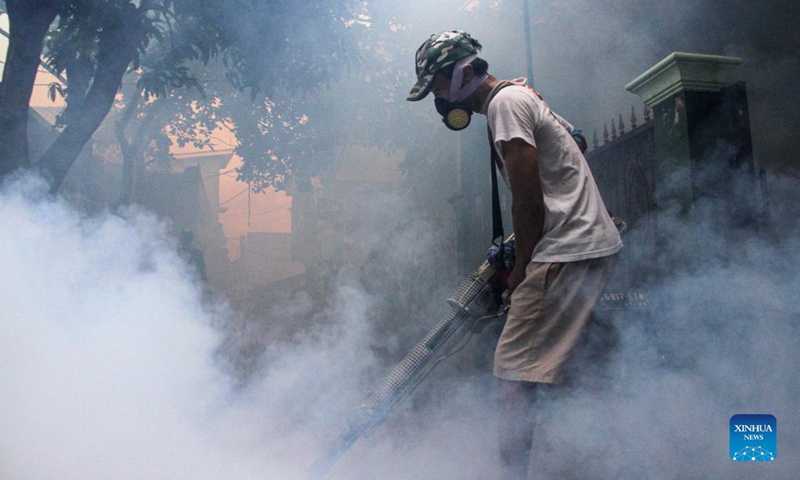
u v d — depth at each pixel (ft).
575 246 5.84
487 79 6.56
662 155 11.08
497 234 6.59
